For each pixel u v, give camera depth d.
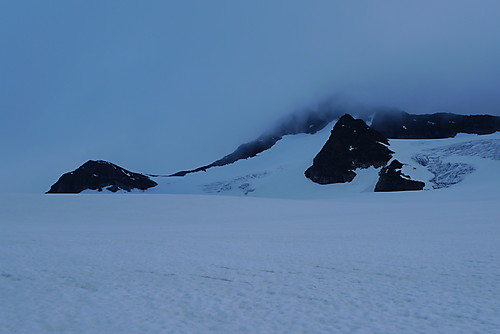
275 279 9.00
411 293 7.64
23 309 6.89
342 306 6.88
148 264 10.87
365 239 16.03
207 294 7.79
